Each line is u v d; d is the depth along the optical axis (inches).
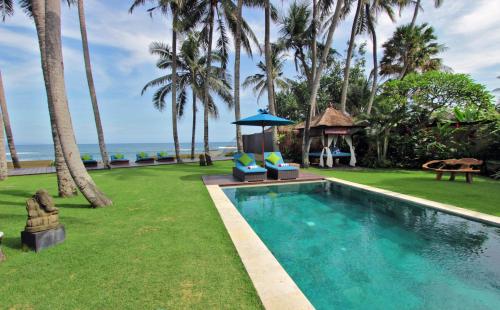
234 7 570.6
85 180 207.2
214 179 365.7
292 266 128.0
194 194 265.6
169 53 722.8
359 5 569.3
